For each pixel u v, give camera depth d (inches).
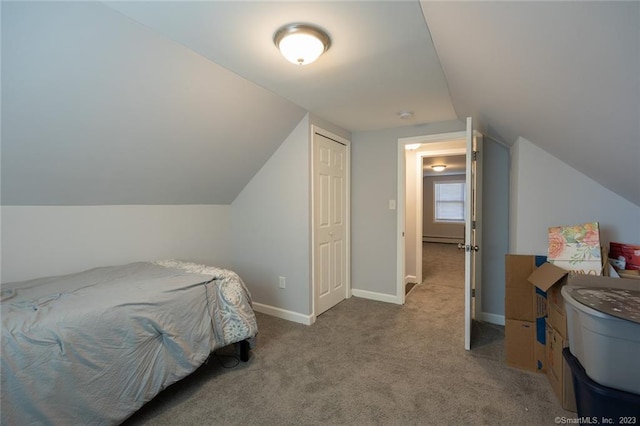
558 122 57.6
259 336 103.3
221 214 132.2
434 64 74.4
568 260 72.7
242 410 66.5
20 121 61.2
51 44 53.5
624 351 43.3
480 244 115.3
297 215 115.8
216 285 80.8
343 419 63.4
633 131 41.8
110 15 54.0
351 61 73.1
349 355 89.9
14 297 62.2
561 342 67.6
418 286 164.2
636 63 29.4
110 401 56.9
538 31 35.1
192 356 70.7
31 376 48.1
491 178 113.5
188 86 76.5
